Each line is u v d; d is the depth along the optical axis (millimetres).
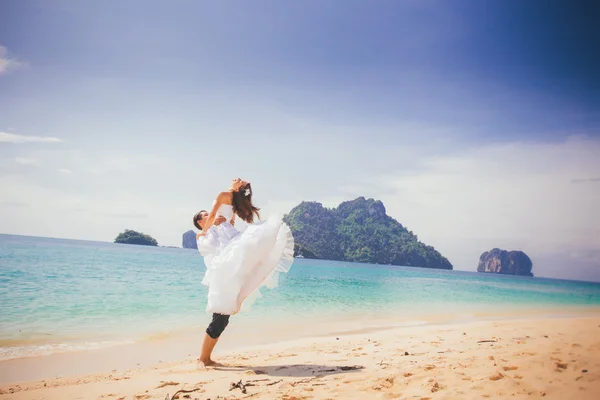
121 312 10375
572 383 3457
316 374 4297
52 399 3570
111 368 5309
